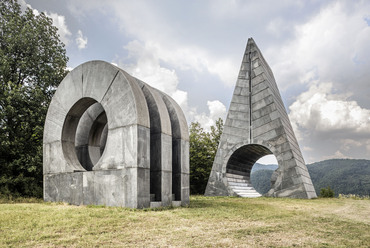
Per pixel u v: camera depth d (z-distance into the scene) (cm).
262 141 2309
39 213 915
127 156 1067
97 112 1536
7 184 1788
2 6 2153
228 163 2470
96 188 1142
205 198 2025
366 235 734
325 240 671
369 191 5988
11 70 2125
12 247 559
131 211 970
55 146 1378
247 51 2561
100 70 1221
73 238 622
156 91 1363
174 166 1320
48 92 2231
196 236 669
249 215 1019
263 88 2395
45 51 2245
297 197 2078
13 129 2022
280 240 660
